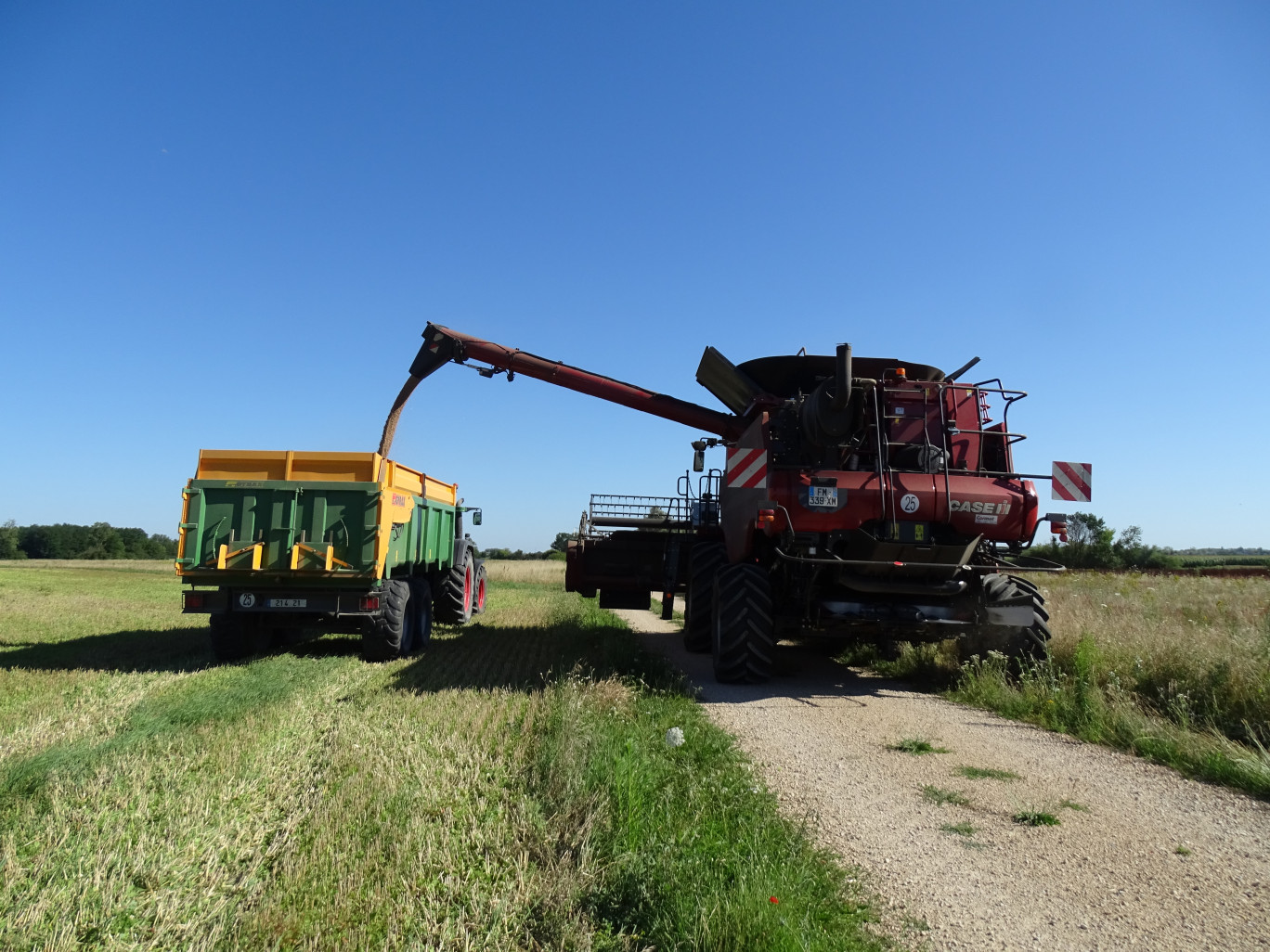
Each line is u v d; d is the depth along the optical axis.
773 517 7.18
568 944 2.74
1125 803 4.24
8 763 4.73
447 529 13.27
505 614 16.16
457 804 4.05
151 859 3.47
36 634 11.58
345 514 9.12
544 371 11.30
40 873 3.34
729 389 9.83
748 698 7.18
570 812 3.84
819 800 4.30
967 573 7.80
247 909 3.02
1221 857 3.51
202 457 9.31
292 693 6.94
